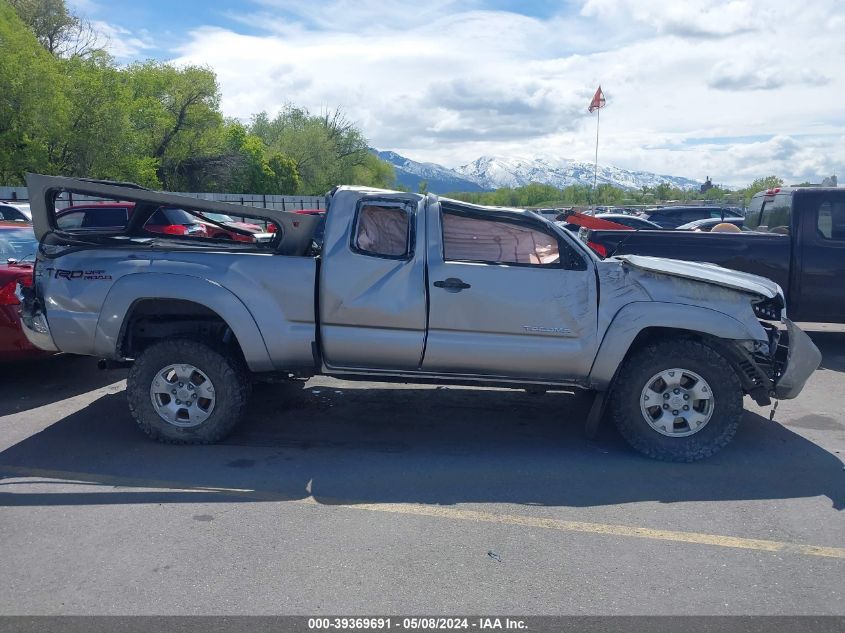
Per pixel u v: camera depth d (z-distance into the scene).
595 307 5.18
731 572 3.66
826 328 10.66
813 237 8.50
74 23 33.44
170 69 37.62
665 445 5.21
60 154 28.41
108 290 5.28
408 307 5.18
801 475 4.98
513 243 5.35
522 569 3.66
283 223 5.37
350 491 4.63
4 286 6.44
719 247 8.55
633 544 3.95
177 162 39.00
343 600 3.35
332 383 7.23
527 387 5.39
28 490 4.57
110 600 3.33
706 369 5.13
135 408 5.36
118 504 4.37
